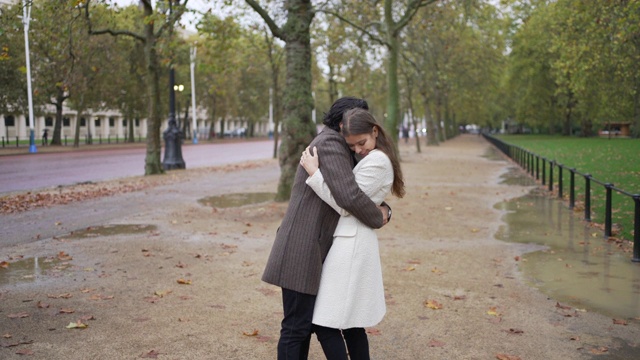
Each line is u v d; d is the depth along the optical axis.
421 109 62.00
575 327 4.82
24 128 65.75
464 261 7.28
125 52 40.81
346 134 3.19
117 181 17.56
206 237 8.73
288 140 12.55
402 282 6.25
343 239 3.17
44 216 10.69
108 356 4.08
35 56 32.78
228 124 114.44
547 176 19.72
